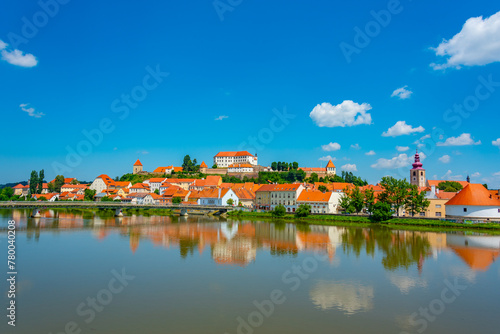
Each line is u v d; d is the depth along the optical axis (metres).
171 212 185.88
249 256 67.06
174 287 47.66
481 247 77.19
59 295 44.41
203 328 35.12
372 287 48.38
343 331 34.78
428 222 115.06
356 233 100.31
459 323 37.00
